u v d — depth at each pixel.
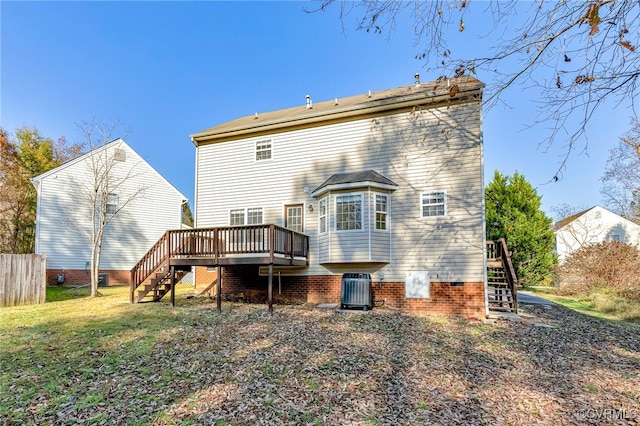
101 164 17.89
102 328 8.22
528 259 20.23
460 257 10.53
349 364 5.92
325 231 11.80
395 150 11.60
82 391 4.85
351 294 10.78
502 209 20.81
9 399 4.59
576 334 8.20
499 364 6.03
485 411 4.34
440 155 11.03
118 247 19.30
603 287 16.23
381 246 11.10
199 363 5.94
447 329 8.49
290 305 11.61
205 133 14.14
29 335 7.63
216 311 10.37
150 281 12.22
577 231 28.42
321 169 12.55
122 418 4.13
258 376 5.39
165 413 4.25
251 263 10.34
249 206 13.45
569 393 4.88
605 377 5.47
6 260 11.70
